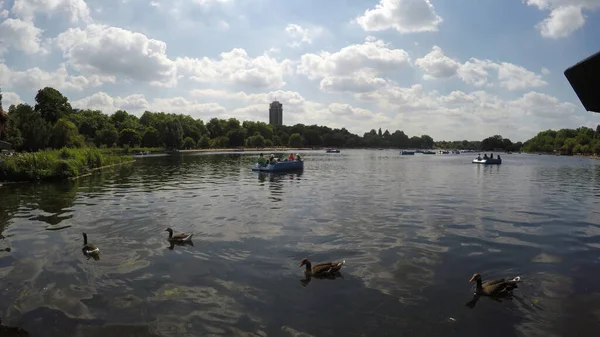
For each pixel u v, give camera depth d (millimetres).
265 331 9039
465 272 12688
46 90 109562
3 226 18750
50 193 30203
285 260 13805
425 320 9570
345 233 17438
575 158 133125
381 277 12242
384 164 77375
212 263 13461
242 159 90938
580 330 9125
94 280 11945
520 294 11039
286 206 24328
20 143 69438
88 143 103625
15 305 10312
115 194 29625
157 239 16422
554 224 19531
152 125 161375
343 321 9508
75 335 8867
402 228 18422
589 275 12430
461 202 26312
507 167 71312
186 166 64438
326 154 148250
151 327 9211
